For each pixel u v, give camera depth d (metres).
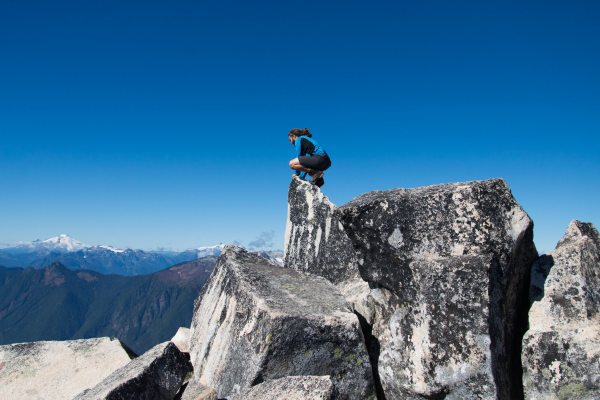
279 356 3.46
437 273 3.38
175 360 4.44
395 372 3.45
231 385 3.83
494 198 3.54
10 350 5.98
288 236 7.63
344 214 4.16
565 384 3.20
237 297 4.50
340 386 3.58
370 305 4.54
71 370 5.73
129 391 3.78
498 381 3.07
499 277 3.38
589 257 3.78
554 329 3.46
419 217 3.81
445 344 3.19
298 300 4.17
